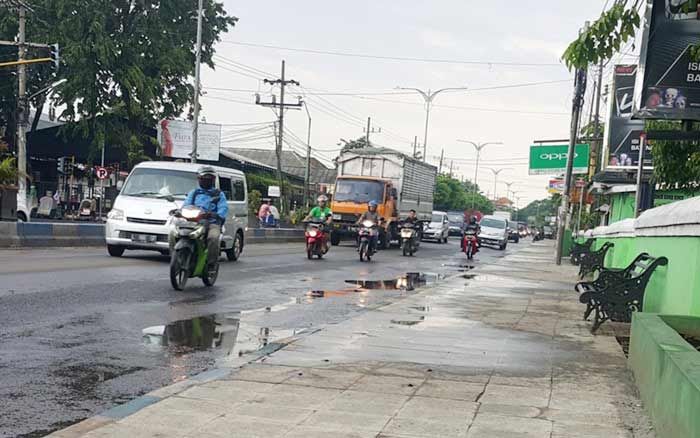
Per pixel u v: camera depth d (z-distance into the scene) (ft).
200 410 15.78
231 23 150.00
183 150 147.74
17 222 58.44
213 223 38.11
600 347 25.35
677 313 23.72
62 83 131.64
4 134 146.51
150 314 28.96
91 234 66.90
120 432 14.12
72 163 150.20
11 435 13.99
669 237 26.32
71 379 18.39
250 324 28.43
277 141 161.68
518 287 50.14
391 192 99.91
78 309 28.78
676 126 32.04
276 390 17.67
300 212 151.53
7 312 26.96
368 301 37.88
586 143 114.42
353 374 19.65
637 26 22.15
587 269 54.29
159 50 138.00
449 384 18.83
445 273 61.77
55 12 131.03
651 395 15.72
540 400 17.38
